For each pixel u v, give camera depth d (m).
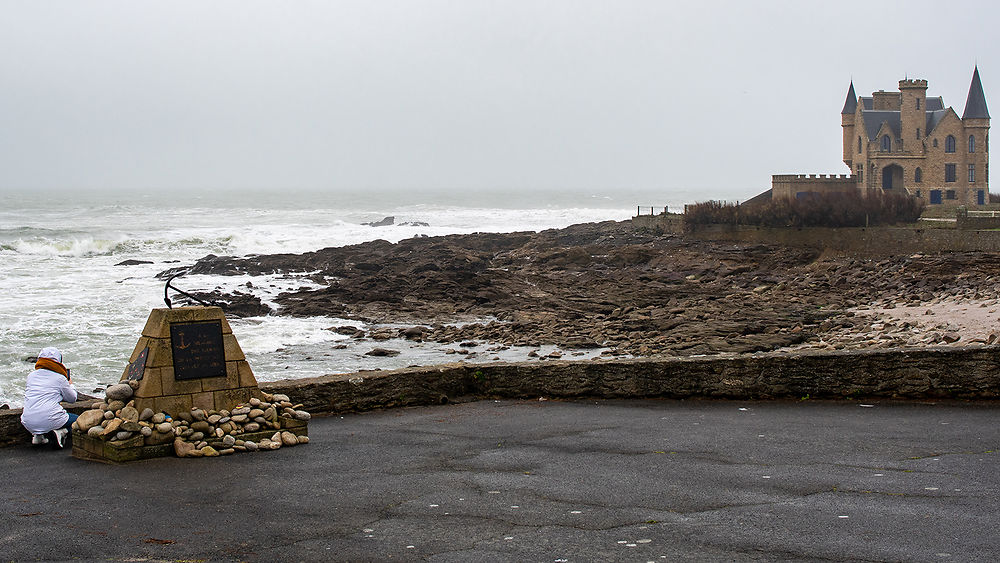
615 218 119.75
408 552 6.84
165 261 59.47
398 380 13.70
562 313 37.59
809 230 54.72
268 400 11.04
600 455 10.21
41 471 9.51
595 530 7.32
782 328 32.22
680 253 54.84
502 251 67.25
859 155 80.88
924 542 6.89
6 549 6.97
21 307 36.50
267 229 90.88
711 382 13.87
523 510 7.95
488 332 33.22
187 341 10.48
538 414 12.98
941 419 11.96
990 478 8.88
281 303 40.38
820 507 7.89
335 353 29.36
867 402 13.31
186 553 6.87
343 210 147.62
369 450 10.59
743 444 10.68
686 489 8.59
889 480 8.84
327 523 7.61
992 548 6.73
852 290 41.28
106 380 23.69
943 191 78.69
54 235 74.50
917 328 29.22
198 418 10.42
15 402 21.16
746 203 74.81
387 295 41.56
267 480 9.09
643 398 14.02
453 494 8.52
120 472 9.43
